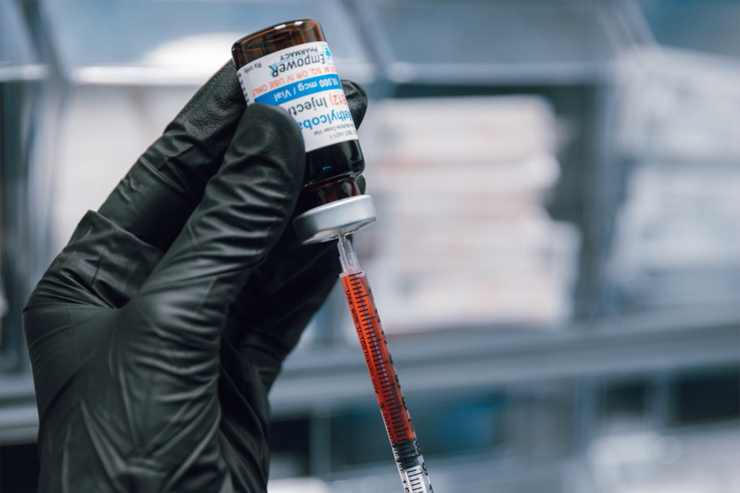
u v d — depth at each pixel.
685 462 2.81
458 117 2.49
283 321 0.89
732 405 2.98
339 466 2.50
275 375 0.90
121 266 0.73
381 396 0.74
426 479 0.74
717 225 2.80
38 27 1.96
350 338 2.40
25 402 2.03
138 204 0.75
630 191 2.67
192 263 0.62
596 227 2.66
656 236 2.73
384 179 2.43
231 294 0.63
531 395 2.72
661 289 2.78
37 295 0.72
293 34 0.65
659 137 2.65
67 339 0.66
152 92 2.15
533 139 2.59
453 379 2.46
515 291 2.61
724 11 2.74
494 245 2.57
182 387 0.59
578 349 2.61
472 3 2.50
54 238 2.12
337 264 0.88
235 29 2.23
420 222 2.49
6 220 2.04
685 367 2.77
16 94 1.94
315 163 0.66
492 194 2.55
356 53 2.27
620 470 2.74
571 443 2.76
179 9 2.19
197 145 0.75
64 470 0.59
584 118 2.64
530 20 2.51
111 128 2.13
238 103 0.76
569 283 2.70
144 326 0.59
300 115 0.65
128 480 0.57
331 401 2.35
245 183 0.63
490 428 2.69
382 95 2.33
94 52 2.02
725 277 2.85
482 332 2.57
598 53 2.54
